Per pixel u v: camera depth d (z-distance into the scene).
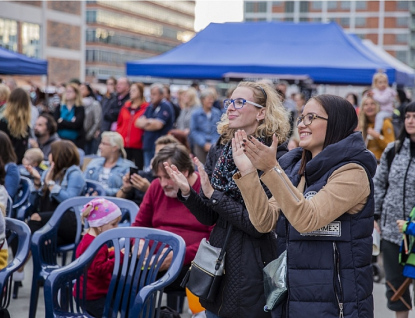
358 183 2.64
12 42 46.28
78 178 5.90
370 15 90.12
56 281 3.69
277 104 3.27
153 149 10.03
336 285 2.64
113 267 3.92
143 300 3.36
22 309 5.38
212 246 3.24
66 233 5.23
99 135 12.38
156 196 4.42
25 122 7.47
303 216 2.55
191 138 10.55
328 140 2.76
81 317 3.75
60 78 55.34
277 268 2.76
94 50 100.44
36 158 6.81
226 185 3.22
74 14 56.69
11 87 11.41
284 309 2.77
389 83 12.09
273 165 2.56
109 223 4.25
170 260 4.03
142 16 113.81
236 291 3.16
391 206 4.69
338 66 12.05
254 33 13.25
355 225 2.68
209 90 10.54
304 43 12.91
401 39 90.19
